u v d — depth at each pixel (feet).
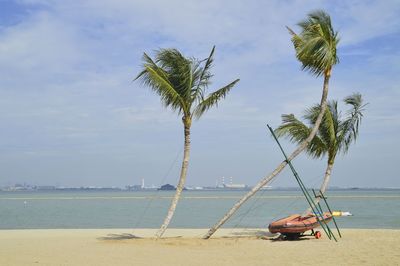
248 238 68.54
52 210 196.44
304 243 61.21
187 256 51.13
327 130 72.69
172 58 62.90
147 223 124.88
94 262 47.29
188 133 65.10
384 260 47.19
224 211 182.39
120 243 61.72
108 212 179.42
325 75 65.31
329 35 63.36
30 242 64.49
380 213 156.25
